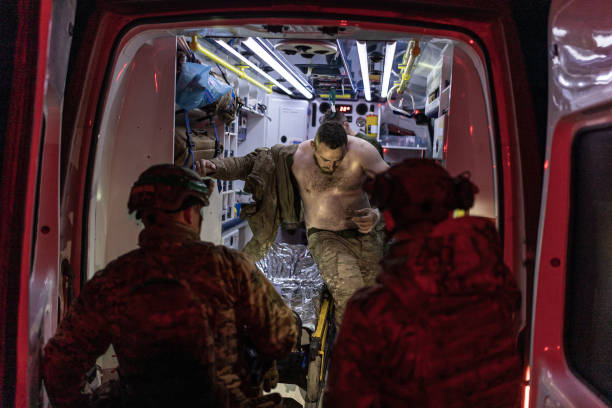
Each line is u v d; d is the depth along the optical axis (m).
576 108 1.52
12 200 1.19
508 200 2.06
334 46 2.79
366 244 3.37
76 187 2.06
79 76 2.02
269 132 8.43
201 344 1.34
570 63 1.55
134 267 1.39
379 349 1.06
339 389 1.07
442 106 3.42
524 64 2.01
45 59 1.22
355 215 3.35
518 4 2.01
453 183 1.16
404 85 6.07
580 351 1.69
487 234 1.08
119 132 2.47
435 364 1.04
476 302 1.06
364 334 1.06
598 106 1.41
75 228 2.08
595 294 1.60
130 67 2.42
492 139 2.10
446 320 1.04
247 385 1.56
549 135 1.73
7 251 1.19
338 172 3.29
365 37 2.29
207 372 1.35
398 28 2.11
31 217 1.22
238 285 1.48
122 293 1.36
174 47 2.45
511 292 1.10
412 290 1.03
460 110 2.41
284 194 3.48
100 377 2.29
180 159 3.15
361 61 4.49
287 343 1.60
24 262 1.21
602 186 1.55
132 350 1.35
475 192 1.18
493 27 2.04
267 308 1.53
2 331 1.21
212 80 3.62
